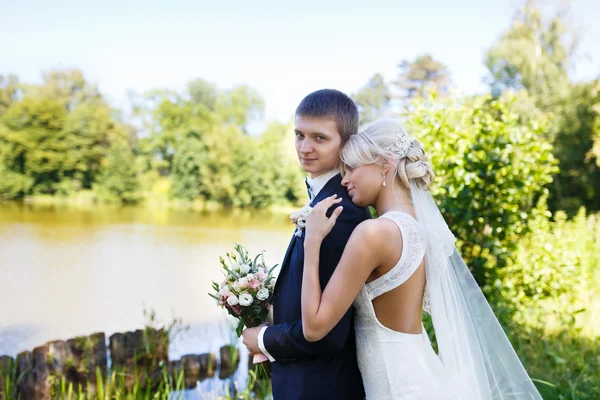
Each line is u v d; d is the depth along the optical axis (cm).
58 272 815
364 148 164
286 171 1894
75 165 1720
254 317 174
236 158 1884
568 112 1520
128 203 1812
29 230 1176
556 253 532
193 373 383
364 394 172
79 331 533
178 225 1400
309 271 154
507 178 459
